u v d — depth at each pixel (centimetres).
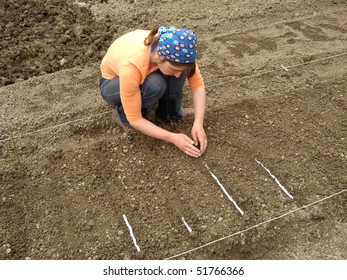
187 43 199
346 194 233
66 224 222
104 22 385
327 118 279
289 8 405
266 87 305
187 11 405
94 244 213
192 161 249
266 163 249
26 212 229
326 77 314
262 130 270
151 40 213
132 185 239
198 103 249
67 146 264
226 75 317
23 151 260
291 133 268
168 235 216
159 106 266
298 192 234
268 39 359
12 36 365
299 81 310
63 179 244
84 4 413
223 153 254
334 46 347
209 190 235
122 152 256
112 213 227
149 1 421
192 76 244
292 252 212
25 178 245
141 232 218
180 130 268
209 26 381
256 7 408
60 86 310
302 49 344
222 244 212
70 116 282
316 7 407
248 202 229
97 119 278
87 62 336
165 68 213
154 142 259
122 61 219
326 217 225
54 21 386
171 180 240
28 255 210
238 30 376
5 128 275
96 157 254
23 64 335
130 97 222
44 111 288
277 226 220
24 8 398
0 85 315
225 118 277
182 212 226
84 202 232
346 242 215
